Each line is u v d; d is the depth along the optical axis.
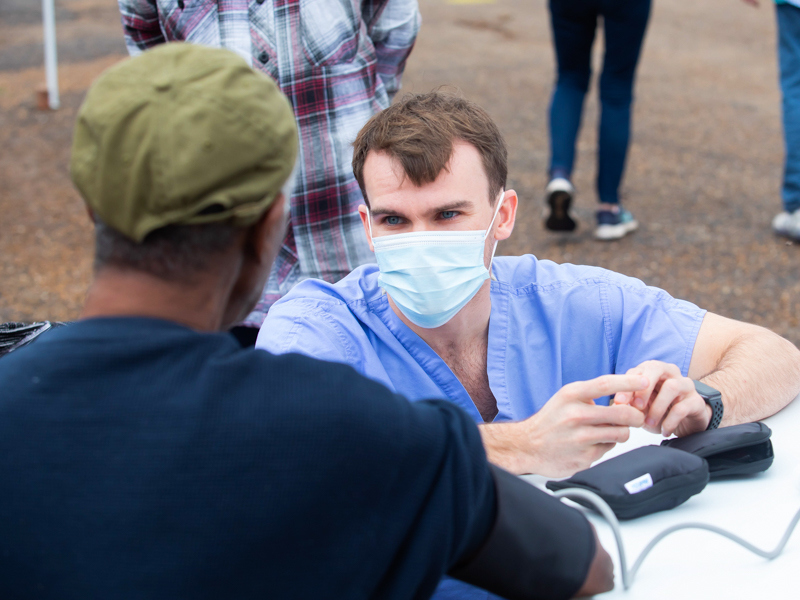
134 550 0.70
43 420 0.73
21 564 0.71
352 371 0.80
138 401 0.73
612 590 0.96
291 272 2.23
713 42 9.74
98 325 0.77
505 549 0.85
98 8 11.70
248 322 2.24
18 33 10.12
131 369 0.75
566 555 0.88
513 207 1.61
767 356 1.48
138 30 2.31
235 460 0.72
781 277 3.92
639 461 1.13
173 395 0.73
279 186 0.79
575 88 4.24
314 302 1.58
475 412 1.56
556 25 4.14
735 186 5.20
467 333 1.58
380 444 0.74
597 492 1.10
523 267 1.70
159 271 0.77
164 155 0.72
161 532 0.70
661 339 1.61
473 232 1.47
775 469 1.25
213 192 0.74
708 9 11.57
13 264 4.32
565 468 1.26
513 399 1.59
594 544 0.91
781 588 0.95
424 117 1.45
